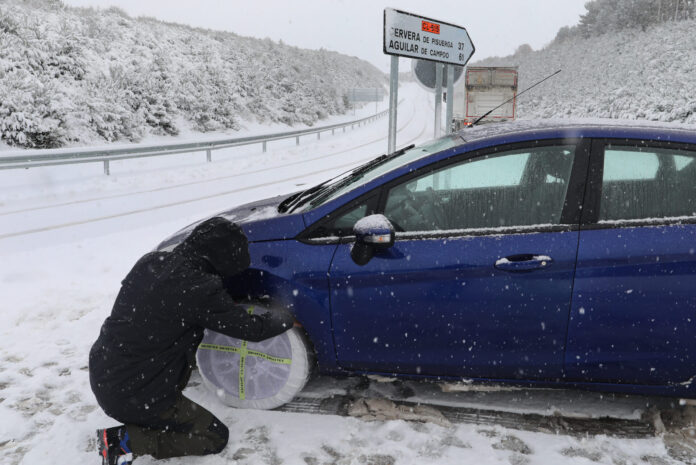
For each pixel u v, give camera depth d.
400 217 2.60
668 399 2.82
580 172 2.44
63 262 6.12
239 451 2.46
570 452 2.40
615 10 86.88
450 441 2.51
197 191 11.94
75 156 13.38
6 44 19.64
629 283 2.34
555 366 2.50
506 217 2.50
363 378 3.14
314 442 2.52
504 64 118.75
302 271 2.59
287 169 16.42
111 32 32.69
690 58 47.69
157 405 2.23
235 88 38.28
